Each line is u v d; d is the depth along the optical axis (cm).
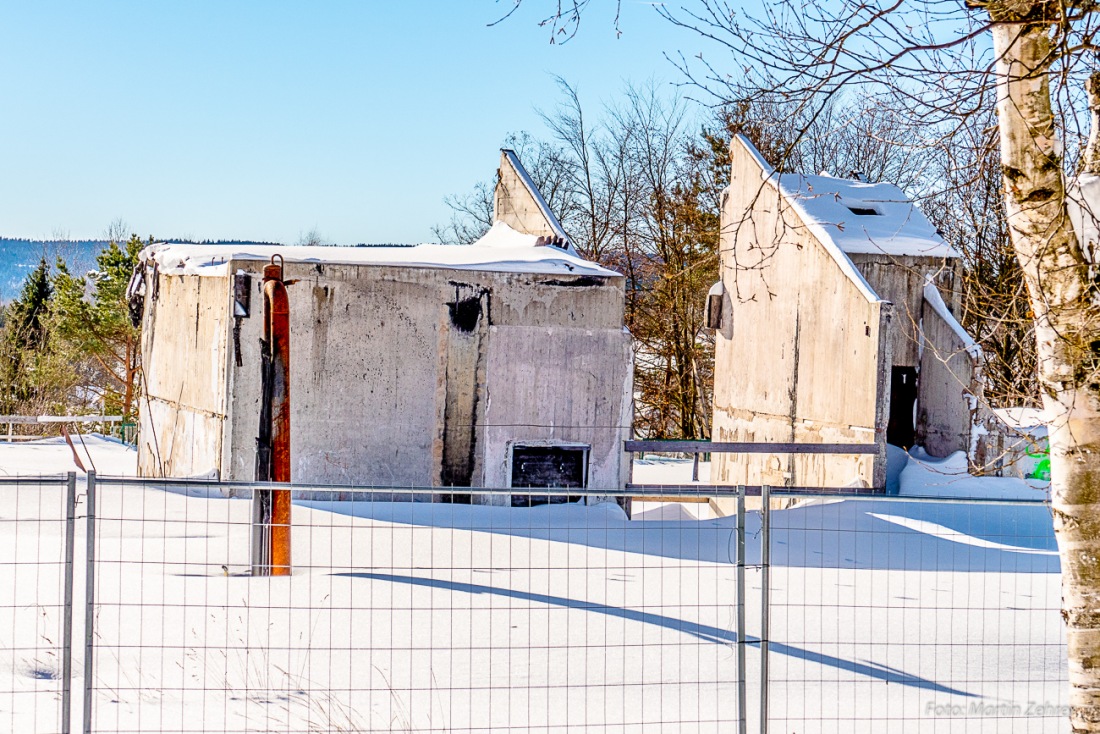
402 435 1545
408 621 859
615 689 716
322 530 1239
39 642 772
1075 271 555
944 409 1802
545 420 1584
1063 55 511
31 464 2131
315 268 1513
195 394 1678
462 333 1557
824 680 755
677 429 4094
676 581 1032
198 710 650
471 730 632
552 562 1101
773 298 2114
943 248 1898
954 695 734
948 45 539
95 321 5191
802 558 1167
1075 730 573
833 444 1573
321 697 679
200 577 981
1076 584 572
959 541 1280
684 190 3934
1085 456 564
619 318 1609
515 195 2431
